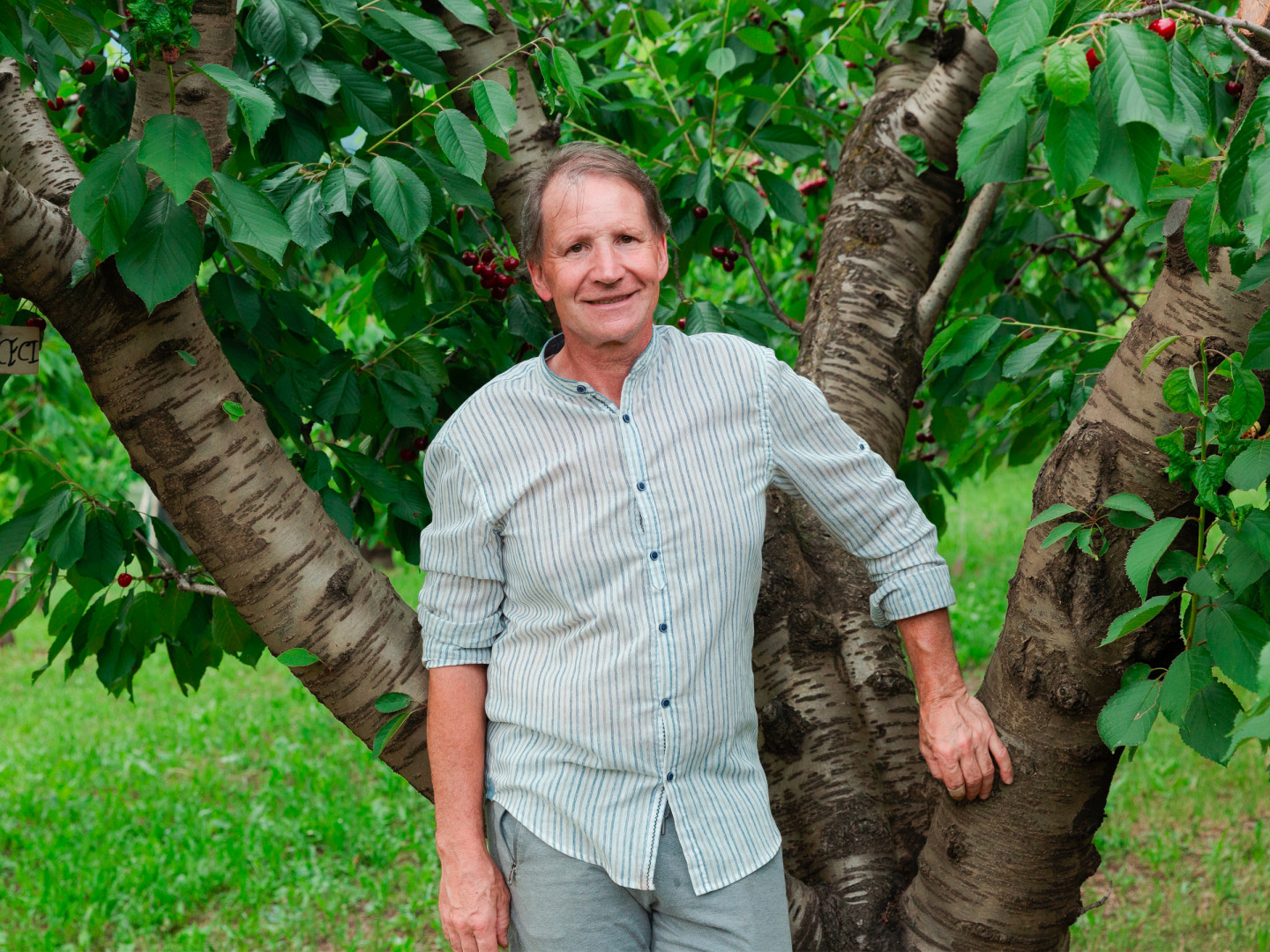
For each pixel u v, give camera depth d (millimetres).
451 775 1540
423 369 2299
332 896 4289
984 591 8461
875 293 2186
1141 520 1414
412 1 2115
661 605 1404
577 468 1425
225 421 1603
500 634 1550
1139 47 1039
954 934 1665
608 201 1405
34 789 5547
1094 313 3055
